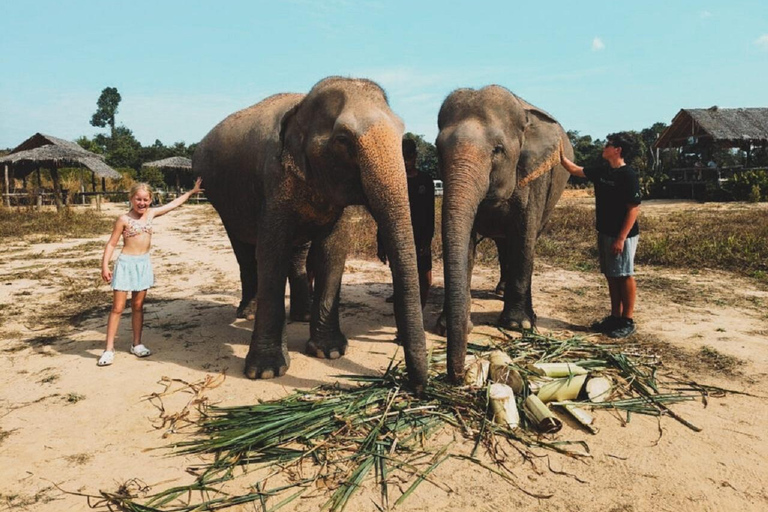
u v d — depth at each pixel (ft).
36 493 8.80
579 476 9.16
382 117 11.29
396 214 10.68
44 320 18.81
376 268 27.84
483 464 9.47
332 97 12.05
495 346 14.56
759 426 10.84
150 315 19.27
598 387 11.89
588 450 9.90
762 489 8.80
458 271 11.46
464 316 11.43
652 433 10.58
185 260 31.58
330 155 11.76
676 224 45.11
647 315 18.66
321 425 10.60
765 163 92.22
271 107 15.71
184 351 15.42
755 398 12.10
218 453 9.86
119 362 14.52
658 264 27.99
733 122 85.61
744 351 14.99
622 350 14.96
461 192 12.30
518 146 14.24
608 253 16.37
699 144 90.33
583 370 12.14
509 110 14.02
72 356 15.01
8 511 8.34
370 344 15.89
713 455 9.77
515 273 16.92
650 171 112.27
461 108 13.88
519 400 11.44
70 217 56.44
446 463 9.53
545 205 18.65
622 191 15.69
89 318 18.95
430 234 17.15
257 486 8.70
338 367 14.03
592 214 49.21
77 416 11.40
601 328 16.96
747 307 19.67
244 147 15.30
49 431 10.78
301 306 18.35
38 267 29.27
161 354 15.17
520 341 15.21
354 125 11.20
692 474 9.20
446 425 10.80
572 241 35.53
